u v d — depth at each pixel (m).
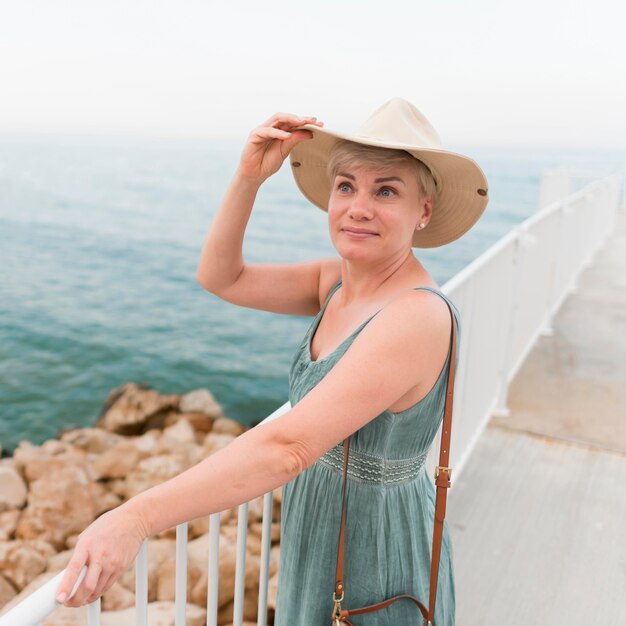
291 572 1.49
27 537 7.55
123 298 26.30
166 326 23.27
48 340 21.72
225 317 23.95
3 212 38.50
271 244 34.78
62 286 27.59
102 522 1.04
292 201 40.06
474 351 3.18
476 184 1.40
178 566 1.30
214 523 1.41
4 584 6.70
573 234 6.81
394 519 1.39
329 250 34.72
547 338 5.53
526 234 3.78
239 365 20.75
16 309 24.25
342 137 1.27
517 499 3.16
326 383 1.14
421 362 1.19
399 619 1.43
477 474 3.37
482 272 3.11
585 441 3.75
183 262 32.16
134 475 10.07
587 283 7.54
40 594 0.97
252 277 1.71
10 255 31.44
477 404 3.48
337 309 1.47
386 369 1.15
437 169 1.38
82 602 1.02
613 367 4.93
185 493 1.07
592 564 2.72
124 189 46.66
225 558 4.67
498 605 2.48
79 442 12.08
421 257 35.84
